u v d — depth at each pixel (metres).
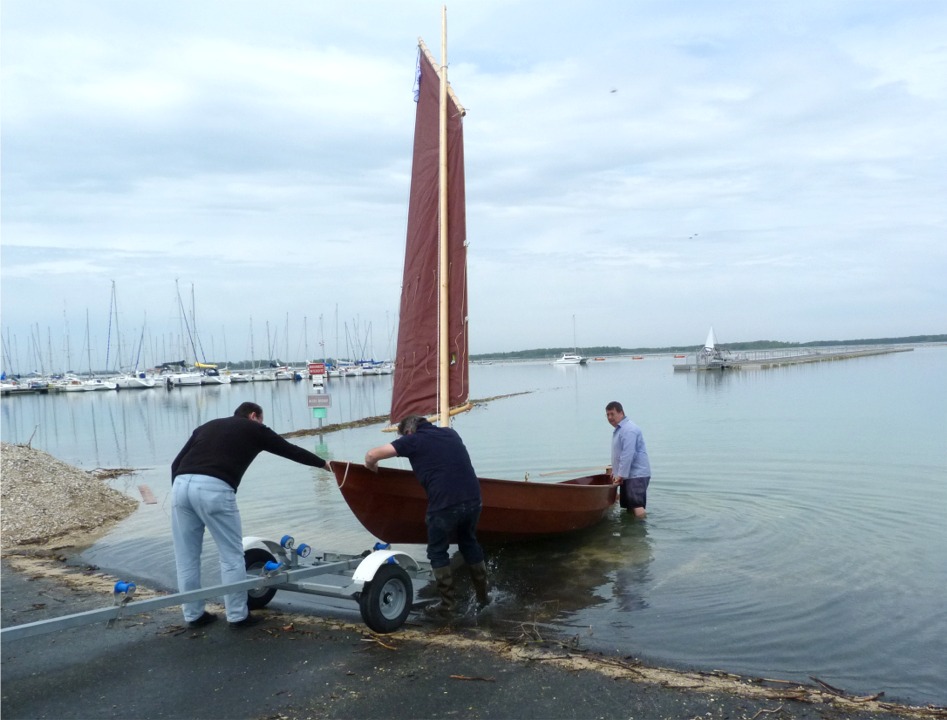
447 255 8.08
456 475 5.48
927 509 8.59
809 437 15.69
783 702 3.82
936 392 28.19
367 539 8.03
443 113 8.02
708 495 9.79
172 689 4.07
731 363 64.25
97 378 78.56
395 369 8.70
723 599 5.64
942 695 3.98
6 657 4.59
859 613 5.27
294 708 3.81
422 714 3.71
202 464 4.89
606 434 18.33
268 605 5.66
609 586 6.06
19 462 10.22
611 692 3.94
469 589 6.10
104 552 7.72
